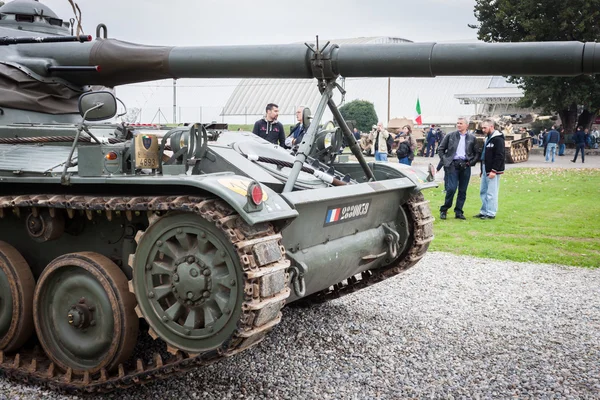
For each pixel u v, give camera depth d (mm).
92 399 5012
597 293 7844
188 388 5121
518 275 8750
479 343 6102
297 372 5430
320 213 5246
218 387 5137
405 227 6617
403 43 5121
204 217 4348
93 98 5027
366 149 29188
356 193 5418
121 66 6180
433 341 6156
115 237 5418
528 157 33625
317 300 7297
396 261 6898
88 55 6305
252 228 4465
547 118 47312
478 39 34688
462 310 7164
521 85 35781
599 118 50812
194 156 4961
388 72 5191
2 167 5340
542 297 7676
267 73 5594
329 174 6445
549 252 10125
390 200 6340
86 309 5090
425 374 5367
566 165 28562
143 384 5176
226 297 4488
